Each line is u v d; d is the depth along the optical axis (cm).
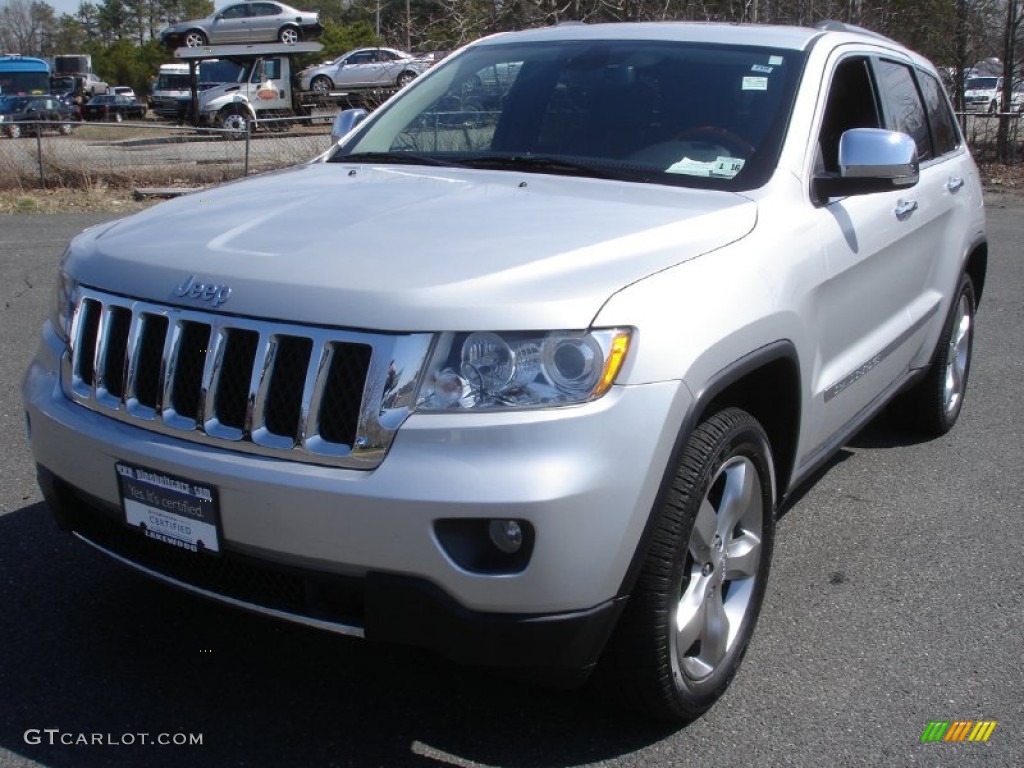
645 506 273
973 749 311
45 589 382
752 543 336
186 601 378
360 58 3062
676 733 315
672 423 276
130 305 301
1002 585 415
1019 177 1948
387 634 268
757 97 396
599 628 271
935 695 339
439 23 1361
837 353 396
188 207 354
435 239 297
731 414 309
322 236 303
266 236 308
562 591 262
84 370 316
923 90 540
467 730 311
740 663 339
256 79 2922
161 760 292
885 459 554
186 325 289
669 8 1328
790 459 366
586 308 268
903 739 315
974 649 367
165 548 302
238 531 274
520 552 260
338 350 269
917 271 484
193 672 335
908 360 500
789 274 341
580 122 407
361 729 310
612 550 267
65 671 332
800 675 348
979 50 2116
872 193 379
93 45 9388
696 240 314
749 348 311
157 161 1633
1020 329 855
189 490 279
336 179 382
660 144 388
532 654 266
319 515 262
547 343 263
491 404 260
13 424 550
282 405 274
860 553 442
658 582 283
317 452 267
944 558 439
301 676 336
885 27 1694
